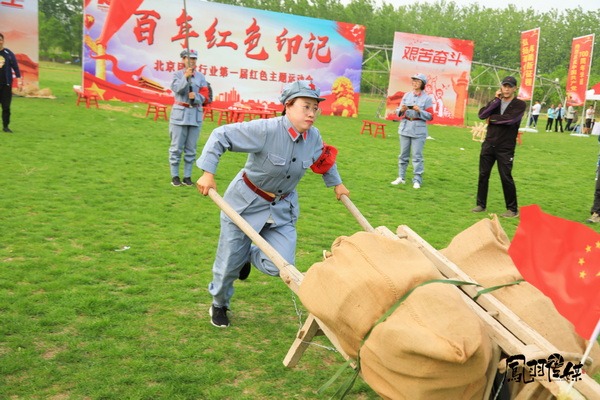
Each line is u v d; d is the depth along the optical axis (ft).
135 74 72.02
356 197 29.22
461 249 10.60
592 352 8.64
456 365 7.20
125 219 21.90
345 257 8.54
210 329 13.33
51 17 249.96
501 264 10.17
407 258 8.55
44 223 20.53
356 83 84.64
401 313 7.67
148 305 14.30
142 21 71.36
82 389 10.39
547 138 79.77
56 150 35.19
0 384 10.37
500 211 28.71
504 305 9.02
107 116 55.83
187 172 28.78
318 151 12.57
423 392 7.38
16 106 57.41
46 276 15.53
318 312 8.32
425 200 29.96
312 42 80.79
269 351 12.48
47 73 129.39
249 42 77.30
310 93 11.44
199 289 15.65
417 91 32.63
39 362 11.19
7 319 12.89
